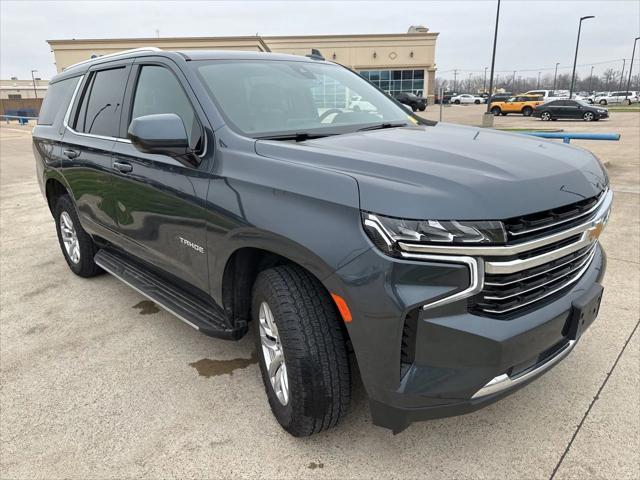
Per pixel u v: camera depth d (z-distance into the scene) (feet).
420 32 158.20
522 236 6.40
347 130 9.73
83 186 13.10
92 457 8.06
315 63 12.20
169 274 10.71
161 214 9.96
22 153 56.54
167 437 8.46
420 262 6.10
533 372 7.06
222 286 8.80
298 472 7.62
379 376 6.53
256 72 10.55
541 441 8.09
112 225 12.25
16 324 12.94
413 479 7.42
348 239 6.45
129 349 11.46
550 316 6.86
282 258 8.04
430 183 6.40
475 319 6.33
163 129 8.38
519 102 122.93
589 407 8.84
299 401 7.52
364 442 8.18
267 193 7.54
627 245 16.99
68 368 10.73
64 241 16.12
